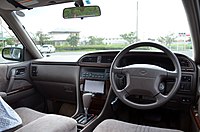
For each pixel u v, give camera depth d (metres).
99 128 1.12
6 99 1.85
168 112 1.69
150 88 1.29
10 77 1.92
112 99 1.63
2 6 1.72
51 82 2.05
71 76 1.88
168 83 1.35
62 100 2.14
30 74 2.13
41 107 2.28
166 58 1.51
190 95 1.44
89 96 1.61
